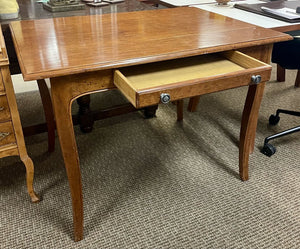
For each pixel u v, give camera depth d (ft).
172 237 3.72
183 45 3.42
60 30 3.89
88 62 2.91
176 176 4.71
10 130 3.52
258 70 3.29
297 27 4.74
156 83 3.20
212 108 6.68
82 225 3.59
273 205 4.20
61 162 4.99
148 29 4.03
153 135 5.72
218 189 4.47
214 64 3.75
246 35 3.86
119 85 3.00
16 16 4.51
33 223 3.88
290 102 6.89
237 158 5.13
